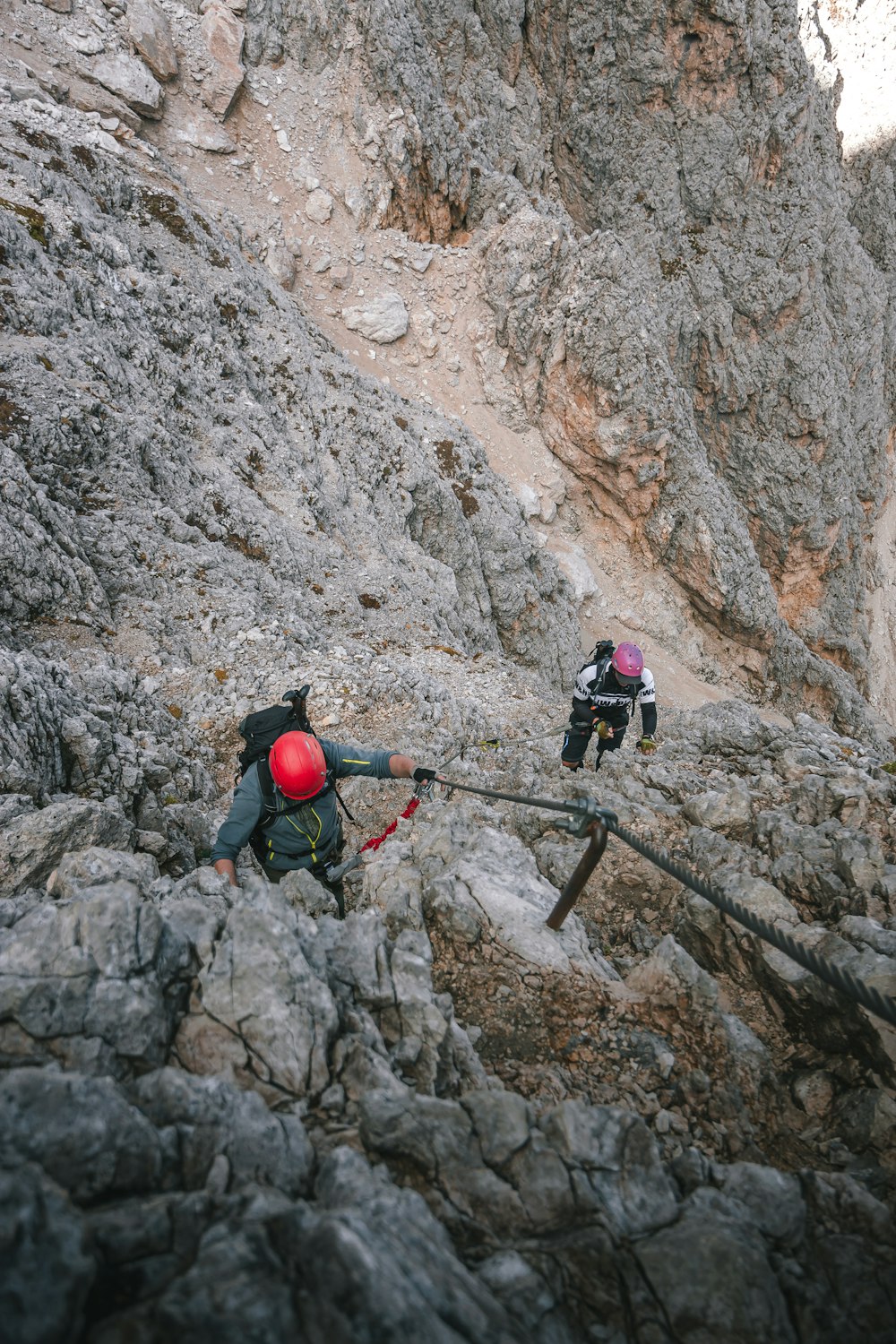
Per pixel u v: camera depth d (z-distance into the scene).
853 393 34.12
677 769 5.87
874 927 3.27
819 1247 2.14
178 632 9.23
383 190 27.14
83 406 11.07
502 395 28.30
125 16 23.17
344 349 26.25
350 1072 2.39
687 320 30.53
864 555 36.00
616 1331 1.84
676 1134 2.71
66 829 3.80
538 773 7.09
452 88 29.41
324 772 3.68
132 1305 1.50
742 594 28.77
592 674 6.60
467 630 19.56
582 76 30.56
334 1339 1.42
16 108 18.91
